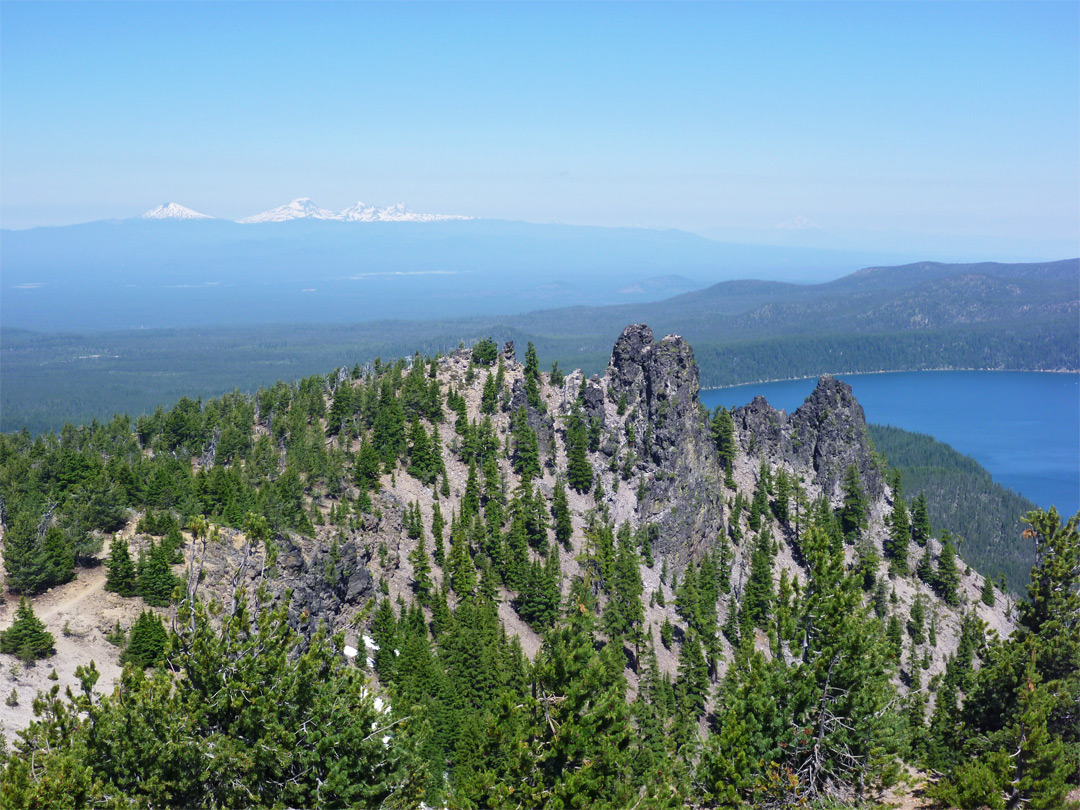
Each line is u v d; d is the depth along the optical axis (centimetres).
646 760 5966
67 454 12750
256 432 18762
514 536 15775
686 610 17112
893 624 17862
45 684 7581
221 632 4897
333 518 13450
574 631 5959
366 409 18688
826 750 5344
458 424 19012
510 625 14512
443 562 14775
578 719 5400
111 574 9156
